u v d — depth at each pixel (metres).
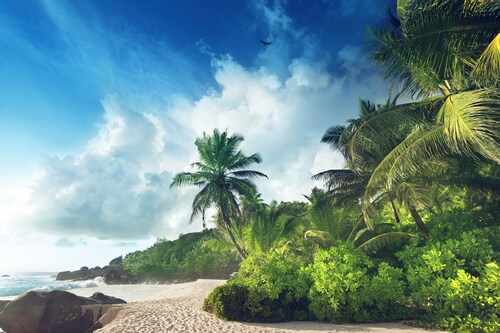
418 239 12.40
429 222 13.68
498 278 8.16
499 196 13.64
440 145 9.45
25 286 62.78
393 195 15.66
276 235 27.22
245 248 30.28
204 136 27.95
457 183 13.68
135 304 16.42
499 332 7.58
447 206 18.78
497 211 13.63
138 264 68.44
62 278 91.19
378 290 10.03
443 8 8.97
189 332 9.20
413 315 10.02
